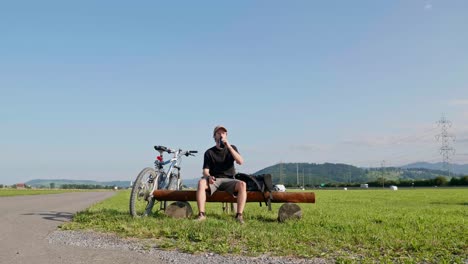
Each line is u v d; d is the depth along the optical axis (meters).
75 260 4.84
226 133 8.26
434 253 5.20
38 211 11.97
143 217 8.17
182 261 4.76
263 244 5.50
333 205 14.71
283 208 8.22
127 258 4.92
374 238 6.06
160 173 8.92
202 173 8.20
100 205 14.50
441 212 11.32
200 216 7.91
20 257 5.02
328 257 4.95
